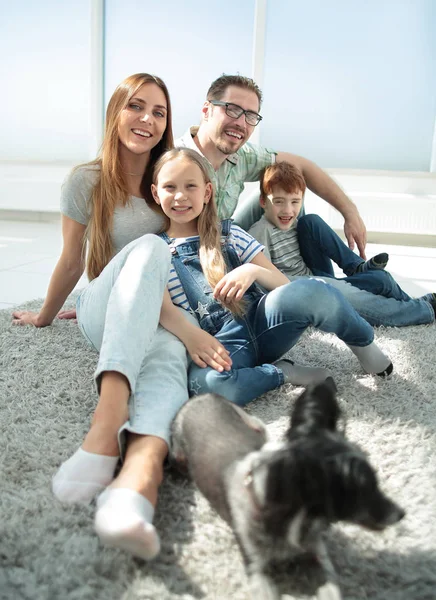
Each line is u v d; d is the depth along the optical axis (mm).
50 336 1884
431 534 917
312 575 781
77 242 1787
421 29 4566
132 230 1693
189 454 973
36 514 954
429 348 1841
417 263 3766
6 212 5582
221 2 4891
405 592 794
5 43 5312
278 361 1553
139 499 903
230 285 1446
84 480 1003
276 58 4832
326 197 2303
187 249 1600
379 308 2051
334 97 4812
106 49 5191
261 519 673
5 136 5500
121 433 1050
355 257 2186
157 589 789
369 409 1362
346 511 618
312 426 735
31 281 2908
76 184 1721
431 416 1342
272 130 4965
